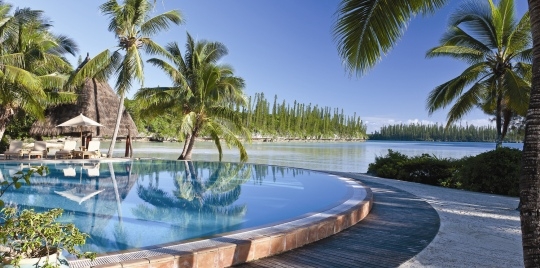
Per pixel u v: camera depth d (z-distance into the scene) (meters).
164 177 12.50
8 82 14.99
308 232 4.89
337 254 4.44
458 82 14.36
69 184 10.26
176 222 6.45
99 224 6.12
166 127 46.53
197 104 18.16
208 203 8.34
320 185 10.90
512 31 13.62
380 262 4.16
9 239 2.40
